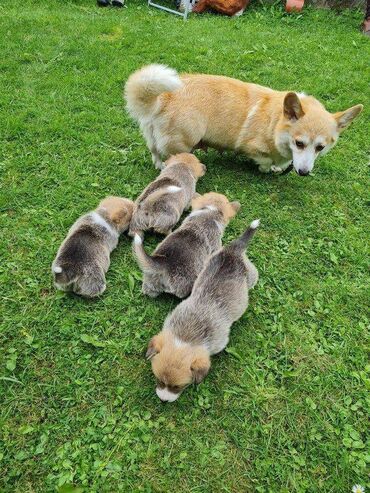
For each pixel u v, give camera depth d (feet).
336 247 3.45
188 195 3.34
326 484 2.16
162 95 3.51
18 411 2.25
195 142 3.75
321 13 7.73
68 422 2.23
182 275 2.69
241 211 3.66
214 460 2.18
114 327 2.68
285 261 3.29
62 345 2.55
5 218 3.24
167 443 2.21
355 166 4.30
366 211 3.85
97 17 6.57
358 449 2.31
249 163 4.22
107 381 2.42
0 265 2.92
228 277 2.56
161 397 2.25
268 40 6.52
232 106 3.72
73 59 5.25
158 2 7.64
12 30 5.73
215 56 5.84
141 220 3.09
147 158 4.00
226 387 2.48
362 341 2.83
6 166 3.68
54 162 3.81
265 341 2.72
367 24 7.25
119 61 5.40
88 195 3.53
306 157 3.57
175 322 2.40
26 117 4.24
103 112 4.47
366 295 3.10
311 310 2.97
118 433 2.22
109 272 2.98
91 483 2.04
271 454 2.24
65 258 2.64
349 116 3.62
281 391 2.50
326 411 2.44
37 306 2.72
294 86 5.39
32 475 2.04
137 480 2.08
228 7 7.31
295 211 3.74
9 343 2.53
